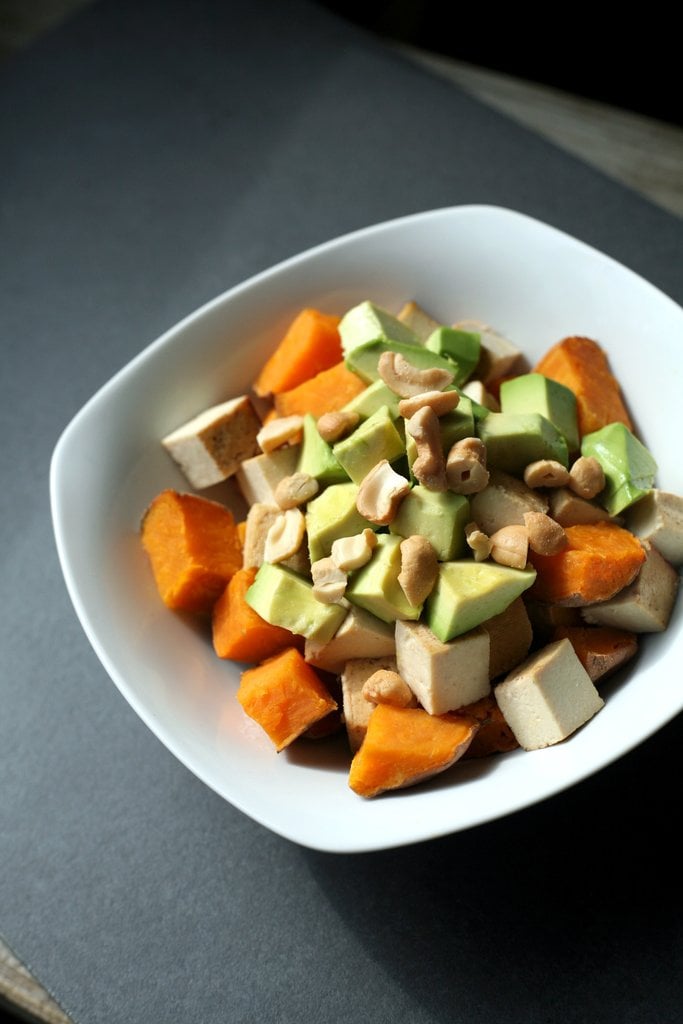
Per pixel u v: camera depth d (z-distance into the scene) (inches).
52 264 26.4
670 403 19.2
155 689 18.1
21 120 28.6
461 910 18.7
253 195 26.5
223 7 29.5
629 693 17.5
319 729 18.6
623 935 18.2
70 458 19.2
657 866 18.5
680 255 23.9
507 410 19.5
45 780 20.8
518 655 18.2
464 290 21.0
